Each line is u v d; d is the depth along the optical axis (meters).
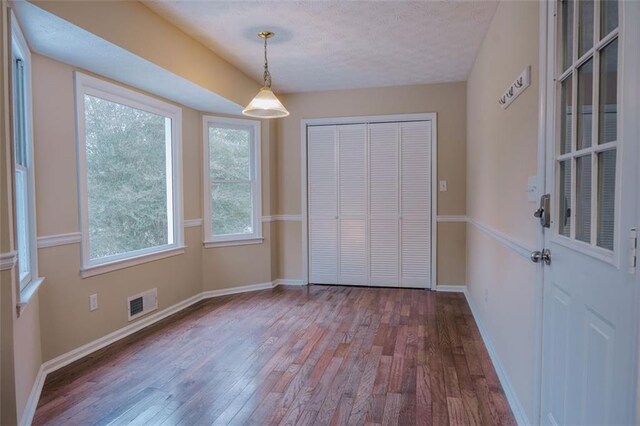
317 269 5.03
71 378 2.47
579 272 1.31
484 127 3.18
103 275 2.99
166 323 3.52
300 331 3.30
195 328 3.39
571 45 1.46
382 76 4.29
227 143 4.54
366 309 3.93
